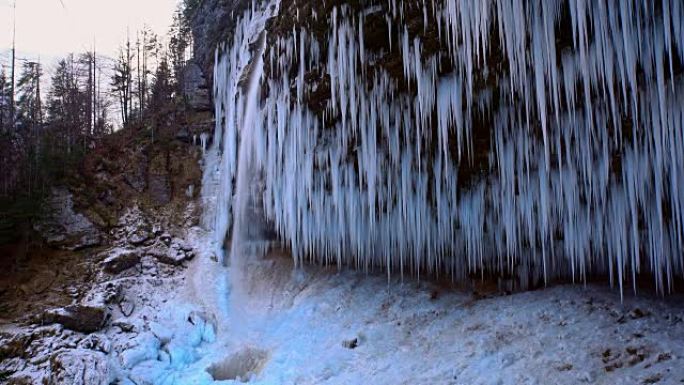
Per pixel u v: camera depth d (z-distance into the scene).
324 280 10.71
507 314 7.56
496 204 7.25
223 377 8.20
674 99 4.79
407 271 10.20
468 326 7.55
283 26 8.63
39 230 13.03
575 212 6.52
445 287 9.41
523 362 6.05
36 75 26.75
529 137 6.18
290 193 9.25
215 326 10.15
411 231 8.48
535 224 7.05
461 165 7.09
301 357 7.97
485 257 8.66
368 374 6.86
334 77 7.50
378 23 6.67
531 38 5.21
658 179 5.32
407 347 7.44
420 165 7.32
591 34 4.93
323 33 7.54
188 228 14.74
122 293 10.95
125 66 27.94
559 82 5.41
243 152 12.26
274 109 9.34
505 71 5.70
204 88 19.42
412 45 6.38
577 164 6.02
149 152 16.97
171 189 16.12
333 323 8.98
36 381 7.31
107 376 7.49
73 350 7.95
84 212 14.16
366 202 8.45
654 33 4.56
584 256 7.12
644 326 6.27
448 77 6.21
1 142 15.67
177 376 8.07
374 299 9.45
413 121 6.92
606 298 7.34
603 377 5.25
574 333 6.45
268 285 11.32
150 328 9.33
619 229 6.16
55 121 20.81
